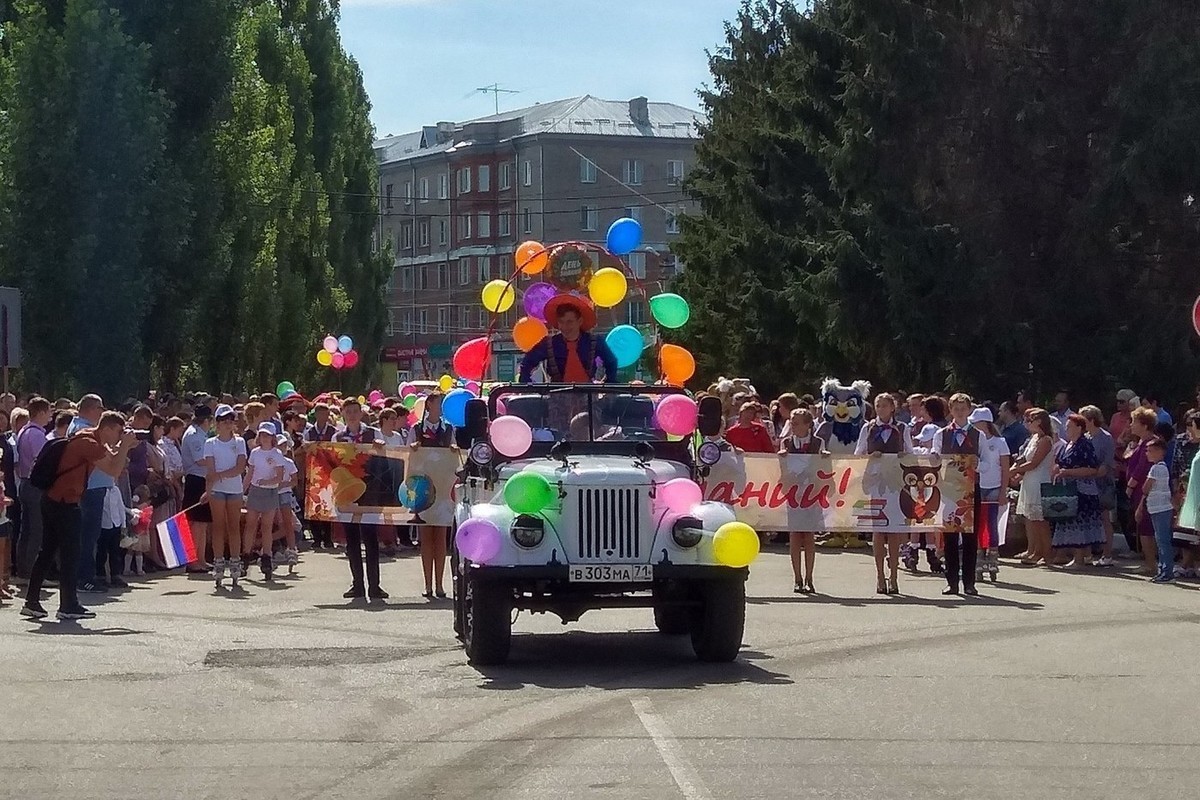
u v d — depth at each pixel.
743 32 45.44
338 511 15.91
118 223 28.11
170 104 29.28
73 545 14.38
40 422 17.16
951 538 16.45
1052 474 19.70
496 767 7.96
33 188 27.75
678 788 7.42
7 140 27.78
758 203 36.78
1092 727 9.00
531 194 86.75
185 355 37.69
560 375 13.24
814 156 35.44
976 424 17.98
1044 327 29.94
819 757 8.14
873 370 34.19
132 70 28.50
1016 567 19.75
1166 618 14.37
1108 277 29.75
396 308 96.94
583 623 14.38
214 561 17.41
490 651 11.34
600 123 88.25
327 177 53.16
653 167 88.31
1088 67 30.17
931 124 30.75
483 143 89.50
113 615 14.70
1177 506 18.17
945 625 13.86
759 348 38.09
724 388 20.91
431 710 9.62
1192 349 28.88
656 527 11.20
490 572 11.03
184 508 19.20
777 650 12.33
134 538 17.88
